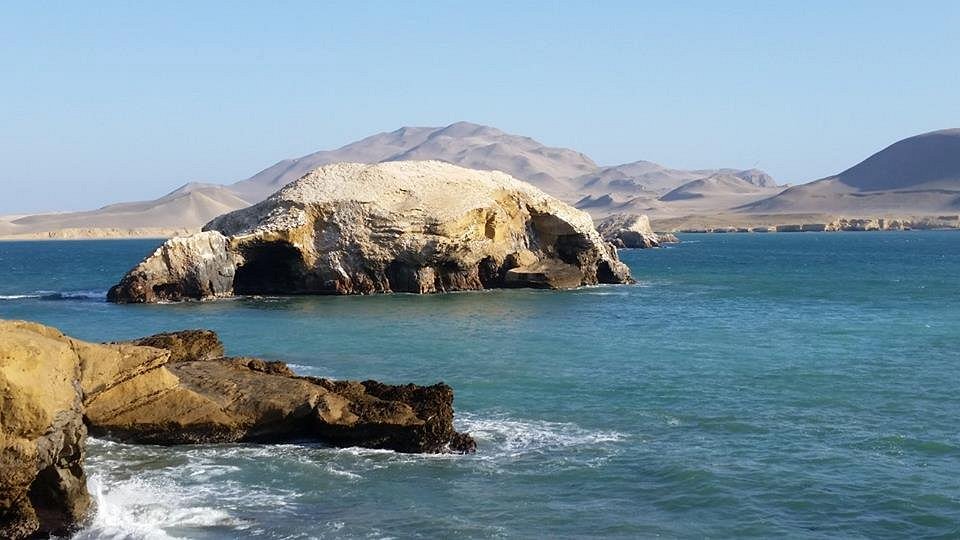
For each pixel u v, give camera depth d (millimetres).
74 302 76125
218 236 78312
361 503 25219
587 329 57500
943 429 32281
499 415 34312
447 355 47188
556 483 26891
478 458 29125
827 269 123375
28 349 22125
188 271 76500
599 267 94625
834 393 37906
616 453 29625
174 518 23922
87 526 23172
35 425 21172
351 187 84250
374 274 82062
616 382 40031
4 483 20797
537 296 79625
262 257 81562
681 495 25922
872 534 23281
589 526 23750
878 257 156375
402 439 29828
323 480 26953
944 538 23016
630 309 69250
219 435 30078
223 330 57469
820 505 25125
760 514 24547
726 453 29578
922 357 46562
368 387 32719
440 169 89688
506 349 49125
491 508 24922
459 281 84625
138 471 27406
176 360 36719
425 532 23297
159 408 29891
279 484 26578
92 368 29125
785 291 86188
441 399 30984
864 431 32094
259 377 32000
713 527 23719
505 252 87438
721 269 124438
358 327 58406
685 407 35500
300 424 30547
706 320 62719
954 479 27016
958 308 70625
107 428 29641
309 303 73500
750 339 53188
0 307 72188
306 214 81438
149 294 75250
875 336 54500
